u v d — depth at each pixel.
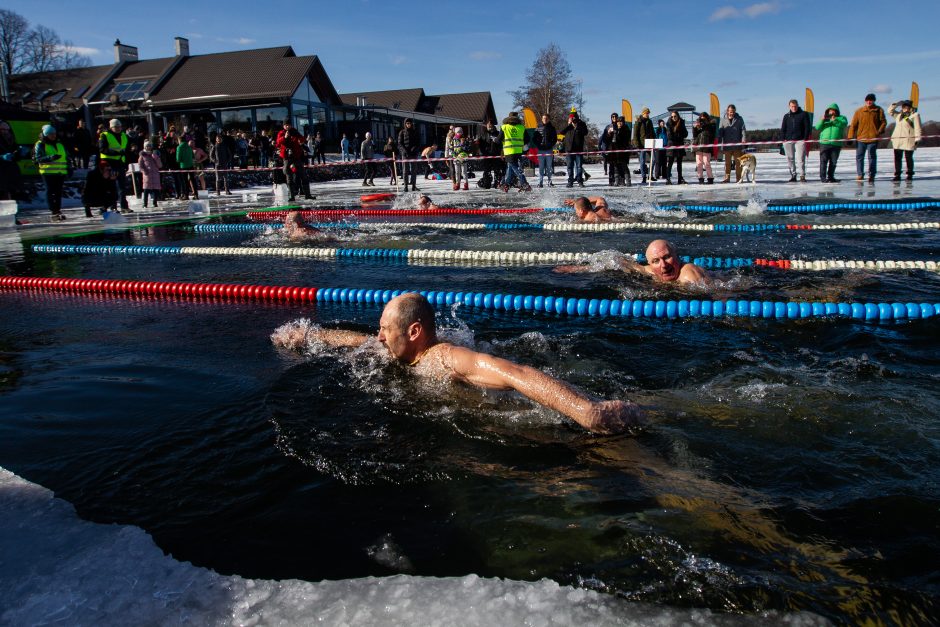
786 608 1.42
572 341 3.60
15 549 1.72
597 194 13.69
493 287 5.14
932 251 6.09
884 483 1.95
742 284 4.94
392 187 19.44
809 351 3.33
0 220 11.53
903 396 2.62
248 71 29.27
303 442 2.33
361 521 1.83
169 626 1.42
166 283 5.67
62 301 5.30
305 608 1.47
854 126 13.27
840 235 7.18
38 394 2.94
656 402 2.64
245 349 3.58
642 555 1.62
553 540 1.70
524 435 2.36
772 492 1.92
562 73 45.44
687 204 10.79
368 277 5.81
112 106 24.36
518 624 1.39
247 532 1.79
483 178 17.86
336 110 31.42
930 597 1.44
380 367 3.07
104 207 12.68
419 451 2.25
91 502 1.96
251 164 23.41
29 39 50.09
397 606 1.46
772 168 20.91
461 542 1.71
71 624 1.42
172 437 2.40
